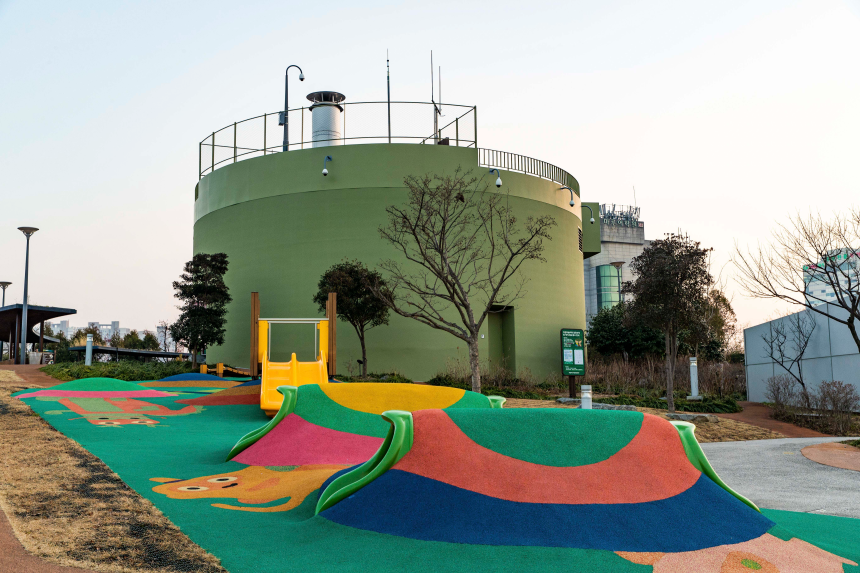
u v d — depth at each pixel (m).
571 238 35.00
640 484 6.28
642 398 22.95
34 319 33.59
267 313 30.08
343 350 28.78
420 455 6.53
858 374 21.59
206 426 13.95
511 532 5.49
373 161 29.94
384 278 28.70
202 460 9.70
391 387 12.15
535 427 6.87
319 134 32.16
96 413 14.36
